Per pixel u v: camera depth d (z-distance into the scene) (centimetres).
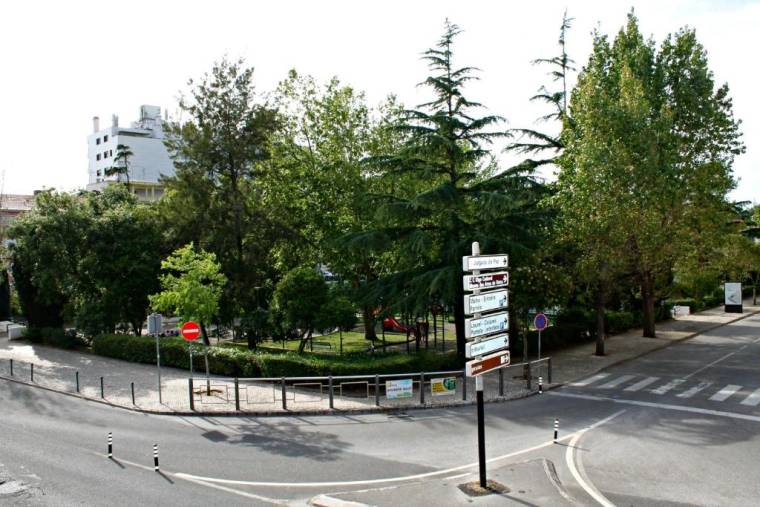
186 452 1327
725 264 4094
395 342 3250
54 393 2014
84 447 1376
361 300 2277
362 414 1681
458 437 1428
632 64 3106
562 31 3164
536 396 1889
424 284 2061
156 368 2450
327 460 1259
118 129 9400
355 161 3161
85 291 3125
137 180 8831
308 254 3278
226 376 2250
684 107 3105
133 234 3044
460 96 2300
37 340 3309
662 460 1233
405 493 1030
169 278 2155
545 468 1156
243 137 2914
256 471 1191
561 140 2948
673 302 4828
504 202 1988
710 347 3020
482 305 1049
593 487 1078
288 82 3309
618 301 3934
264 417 1667
